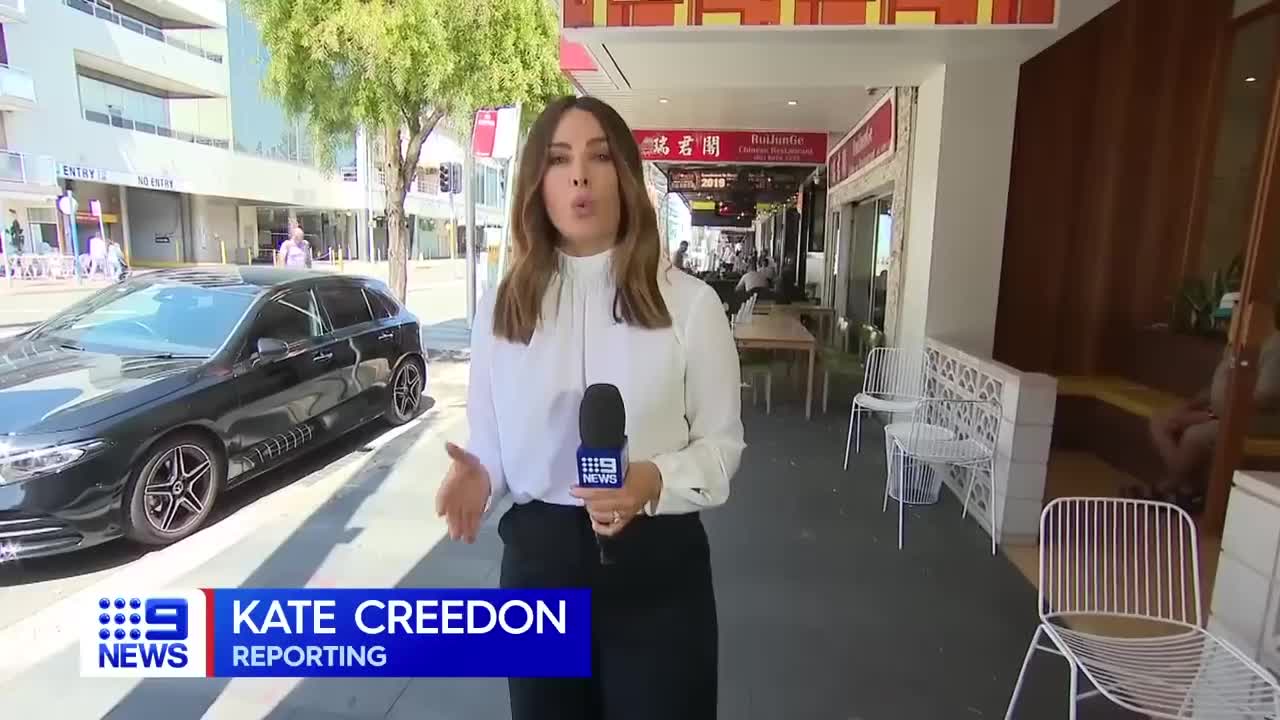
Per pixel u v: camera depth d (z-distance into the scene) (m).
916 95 6.40
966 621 3.23
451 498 1.50
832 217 12.11
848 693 2.72
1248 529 2.17
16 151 22.80
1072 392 5.64
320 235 40.03
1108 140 5.69
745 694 2.71
